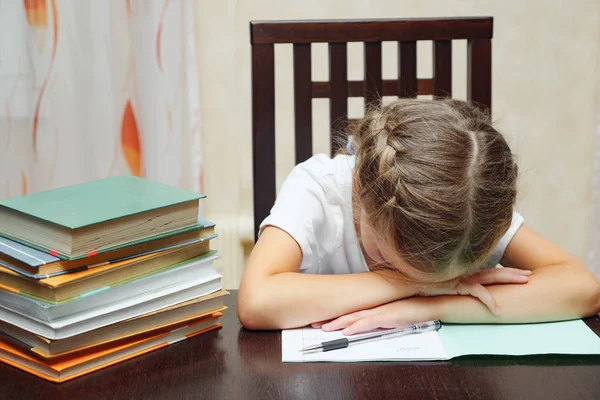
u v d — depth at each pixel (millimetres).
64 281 850
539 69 2164
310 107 1443
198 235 1005
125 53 1896
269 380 883
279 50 2088
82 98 1894
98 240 892
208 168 2100
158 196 984
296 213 1200
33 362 900
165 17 1885
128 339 953
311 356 942
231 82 2053
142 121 1936
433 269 973
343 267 1322
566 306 1062
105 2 1854
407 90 1454
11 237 942
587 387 867
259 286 1049
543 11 2127
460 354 944
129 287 929
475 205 960
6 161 1877
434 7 2098
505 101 2184
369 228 1045
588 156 2227
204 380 884
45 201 959
